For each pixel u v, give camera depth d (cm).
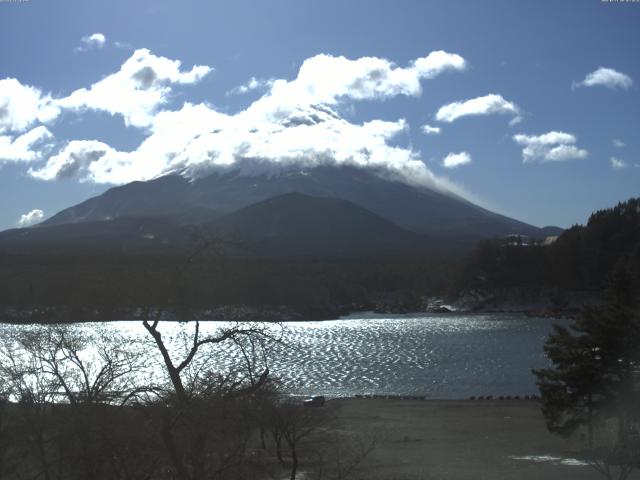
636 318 5169
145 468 2369
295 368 12175
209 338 2559
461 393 9756
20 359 3133
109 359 3153
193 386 2442
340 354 14100
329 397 9319
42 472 2467
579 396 5262
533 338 17000
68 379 3050
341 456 5362
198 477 2261
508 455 5541
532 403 8606
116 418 2366
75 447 2364
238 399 2536
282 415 5012
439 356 13688
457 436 6544
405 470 4981
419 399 9100
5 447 2480
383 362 12950
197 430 2278
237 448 2423
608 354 5147
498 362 12694
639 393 5141
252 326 3097
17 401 2578
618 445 4122
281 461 4869
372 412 8050
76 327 3362
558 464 5084
